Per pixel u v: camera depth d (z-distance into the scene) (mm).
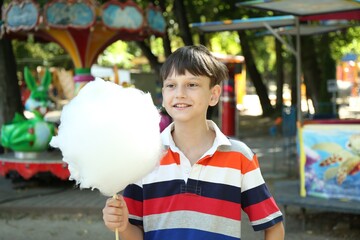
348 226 5859
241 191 2086
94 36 8523
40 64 25969
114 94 1762
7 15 7934
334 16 6480
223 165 2039
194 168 2023
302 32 9297
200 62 2010
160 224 2029
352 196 5680
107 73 19125
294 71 18953
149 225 2051
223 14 15695
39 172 8117
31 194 7395
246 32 20344
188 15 15773
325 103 15570
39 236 5719
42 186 8023
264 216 2062
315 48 18922
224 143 2033
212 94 2109
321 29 9047
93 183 1729
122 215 1938
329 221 6102
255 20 7844
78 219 6398
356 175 5637
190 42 13398
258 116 21938
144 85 20000
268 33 10062
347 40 18969
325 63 16938
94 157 1687
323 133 5824
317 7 6066
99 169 1702
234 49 26516
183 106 2023
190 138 2084
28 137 7727
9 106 9375
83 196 7305
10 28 7941
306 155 5973
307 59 17938
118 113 1707
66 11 7516
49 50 26234
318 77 18203
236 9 15391
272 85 45750
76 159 1711
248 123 19375
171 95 2039
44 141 7840
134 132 1710
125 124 1698
